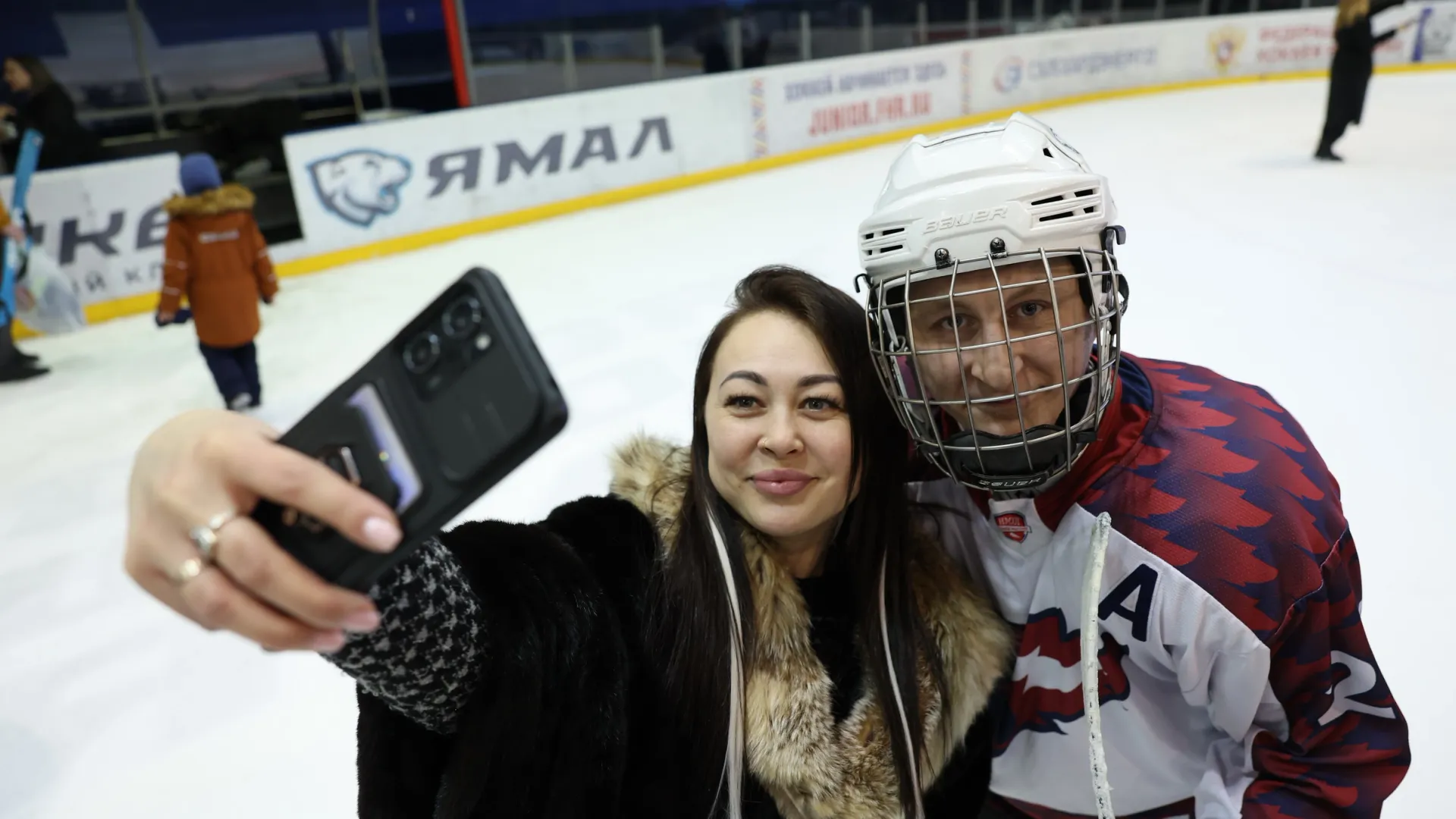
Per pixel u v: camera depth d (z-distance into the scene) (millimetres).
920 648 971
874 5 12812
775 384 845
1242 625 862
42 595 2809
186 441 452
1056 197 835
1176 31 12062
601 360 4328
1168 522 878
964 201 831
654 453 1010
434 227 7121
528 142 7461
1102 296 892
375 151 6719
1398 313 4145
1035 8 13367
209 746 2113
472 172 7219
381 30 10742
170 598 460
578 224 7387
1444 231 5344
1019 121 889
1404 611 2156
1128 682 1001
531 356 453
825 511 880
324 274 6547
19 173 4977
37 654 2504
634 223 7277
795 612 908
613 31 12109
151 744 2133
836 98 9469
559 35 11727
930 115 10398
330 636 465
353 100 10141
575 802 779
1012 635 1037
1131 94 12070
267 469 426
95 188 5629
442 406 475
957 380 878
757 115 8875
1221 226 5836
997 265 838
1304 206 6160
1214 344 3953
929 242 844
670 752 890
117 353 5207
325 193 6555
